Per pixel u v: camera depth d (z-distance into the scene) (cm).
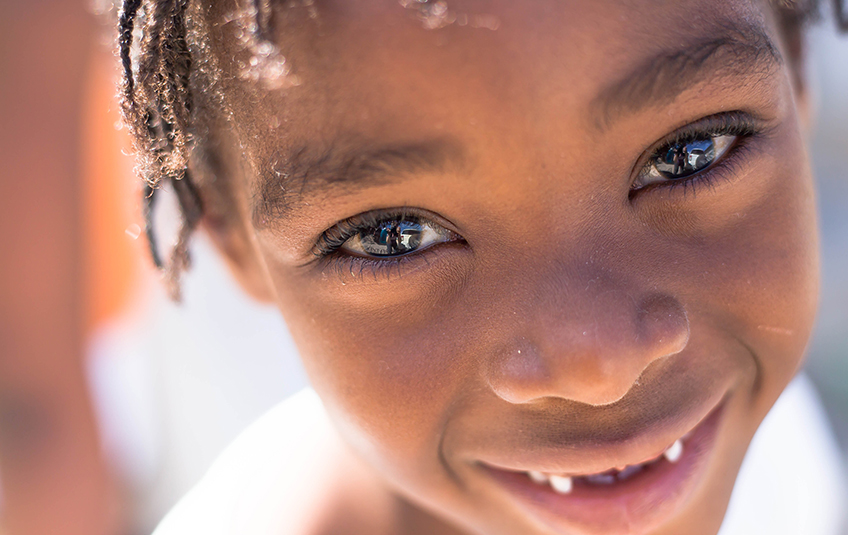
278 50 21
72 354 35
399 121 21
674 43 21
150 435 44
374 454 25
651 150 22
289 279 24
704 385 23
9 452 34
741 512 33
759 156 23
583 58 20
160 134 24
